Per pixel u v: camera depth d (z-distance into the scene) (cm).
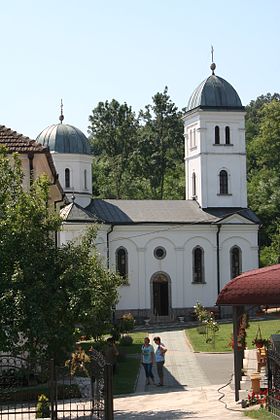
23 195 2730
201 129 7625
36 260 2617
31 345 2639
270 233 9350
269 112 10506
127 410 2741
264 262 8688
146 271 7225
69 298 2595
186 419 2395
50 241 2741
